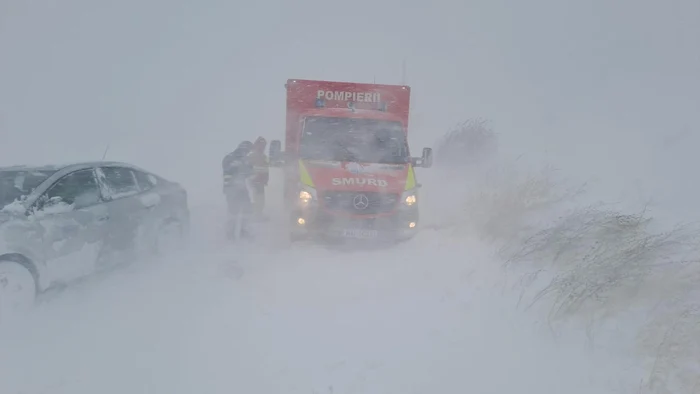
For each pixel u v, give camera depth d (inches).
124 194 279.3
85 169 259.9
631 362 171.3
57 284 230.2
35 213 225.6
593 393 159.3
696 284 202.5
